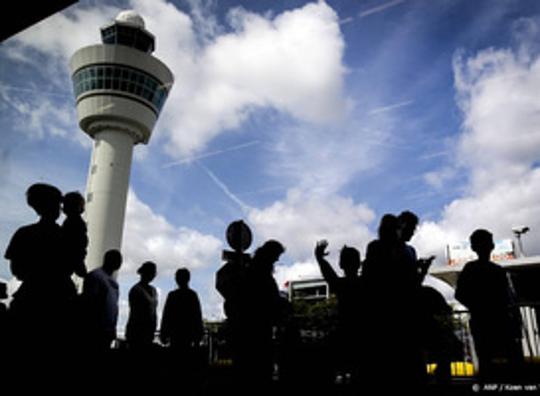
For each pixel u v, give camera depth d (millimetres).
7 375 3723
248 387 4656
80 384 4250
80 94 58438
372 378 3836
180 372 5953
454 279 35281
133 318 6449
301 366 5328
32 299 3916
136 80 58656
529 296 25250
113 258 5891
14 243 4078
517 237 36156
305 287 58062
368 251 4359
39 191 4332
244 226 5570
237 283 5078
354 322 4145
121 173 55938
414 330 3922
